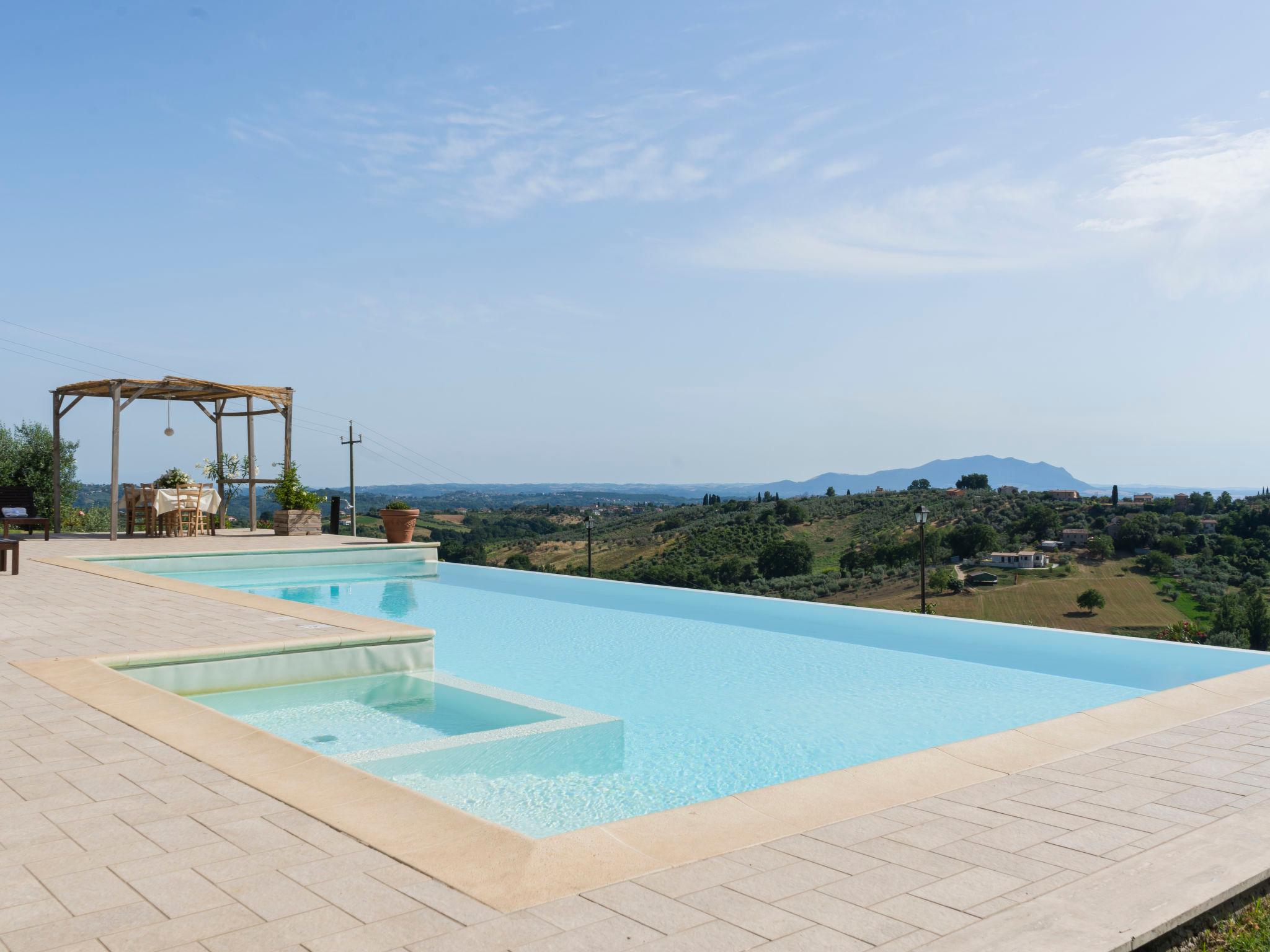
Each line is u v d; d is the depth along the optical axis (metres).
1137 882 2.19
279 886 2.09
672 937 1.85
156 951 1.76
